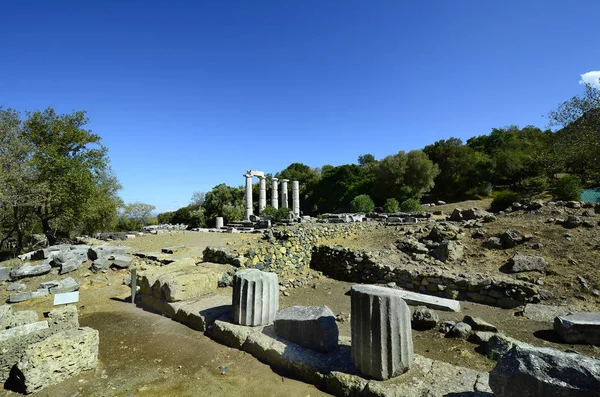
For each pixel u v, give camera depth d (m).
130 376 4.09
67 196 16.41
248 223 19.62
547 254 8.27
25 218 17.41
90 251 10.45
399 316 3.53
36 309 6.88
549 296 6.62
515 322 5.84
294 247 10.52
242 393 3.66
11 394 3.72
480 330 5.30
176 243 13.92
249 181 27.62
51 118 17.86
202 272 7.30
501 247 9.23
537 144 31.47
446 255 9.26
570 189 16.03
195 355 4.63
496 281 7.13
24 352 3.87
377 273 9.12
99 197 20.02
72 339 4.12
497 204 15.91
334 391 3.59
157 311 6.57
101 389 3.79
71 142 18.08
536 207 11.58
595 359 2.53
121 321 6.06
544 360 2.61
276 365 4.25
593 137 14.16
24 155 15.18
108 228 23.12
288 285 8.91
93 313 6.55
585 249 8.02
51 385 3.87
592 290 6.57
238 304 5.08
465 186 35.03
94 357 4.30
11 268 9.10
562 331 5.01
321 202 44.91
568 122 16.17
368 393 3.30
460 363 4.31
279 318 4.66
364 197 22.73
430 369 3.62
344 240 12.57
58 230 22.75
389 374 3.43
